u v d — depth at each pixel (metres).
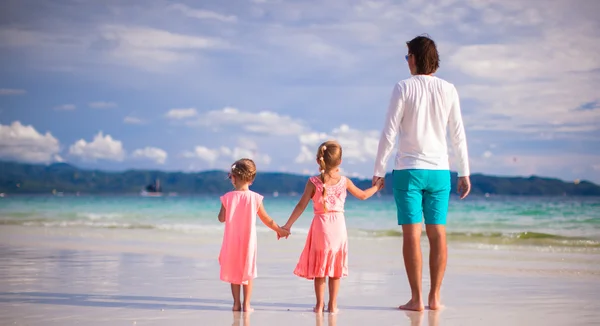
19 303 4.55
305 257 4.31
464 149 4.38
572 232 13.02
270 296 4.96
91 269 6.67
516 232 13.09
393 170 4.38
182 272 6.43
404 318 4.02
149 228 14.90
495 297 4.91
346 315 4.14
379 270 6.70
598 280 5.89
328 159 4.29
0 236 11.93
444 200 4.30
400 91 4.26
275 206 37.88
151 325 3.79
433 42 4.42
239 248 4.33
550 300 4.75
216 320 3.96
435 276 4.35
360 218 21.67
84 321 3.90
